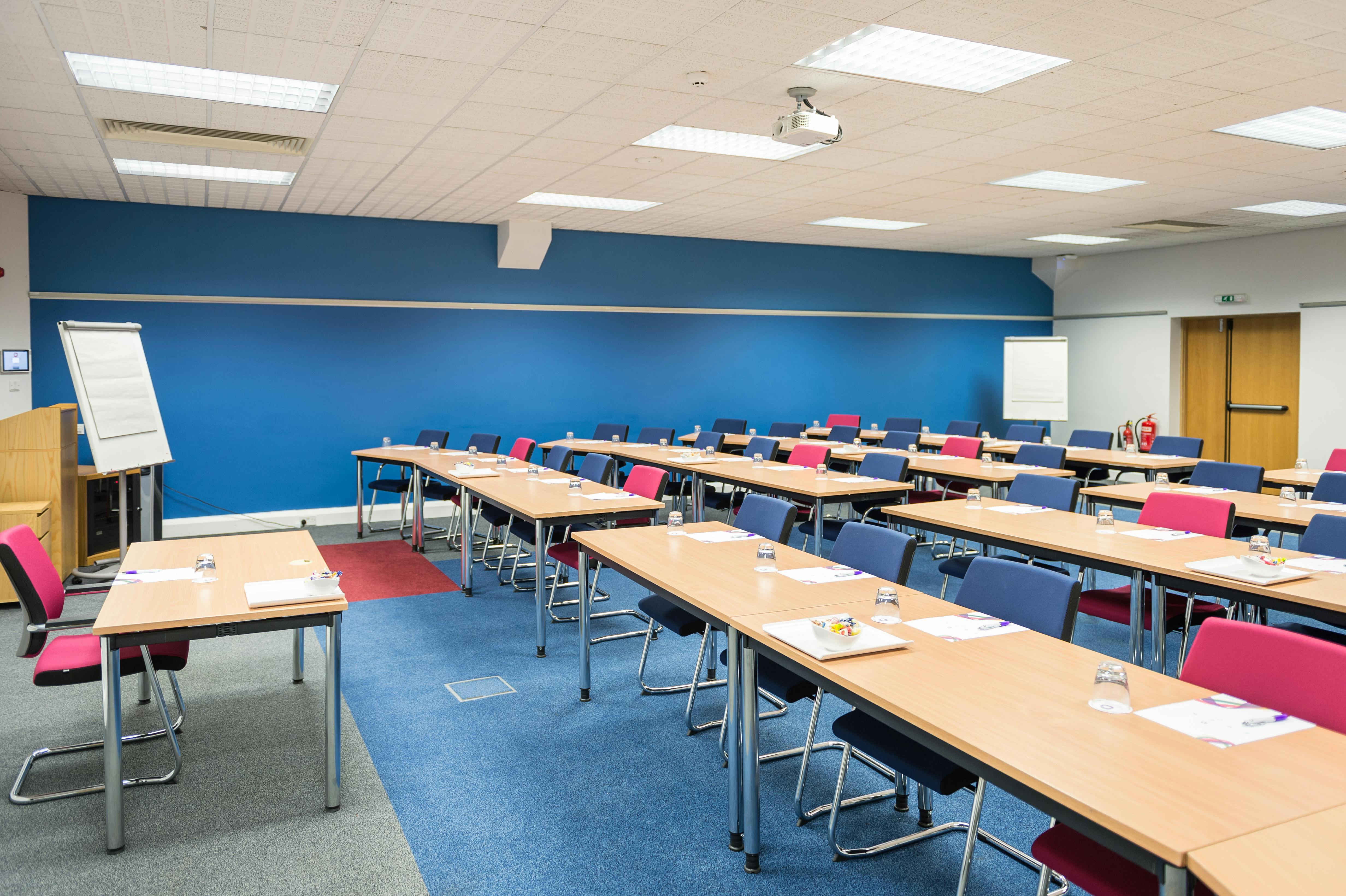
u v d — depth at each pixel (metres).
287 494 8.78
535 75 4.59
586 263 10.09
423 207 8.41
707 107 5.20
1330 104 5.21
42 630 2.94
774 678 2.93
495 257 9.62
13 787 3.11
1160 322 11.80
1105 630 5.03
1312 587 2.93
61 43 4.05
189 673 4.35
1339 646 1.92
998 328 12.84
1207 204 8.48
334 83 4.66
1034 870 2.61
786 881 2.55
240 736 3.58
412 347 9.27
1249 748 1.69
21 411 7.59
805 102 4.94
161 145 5.87
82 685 4.16
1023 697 1.96
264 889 2.50
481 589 6.07
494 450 8.29
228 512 8.55
